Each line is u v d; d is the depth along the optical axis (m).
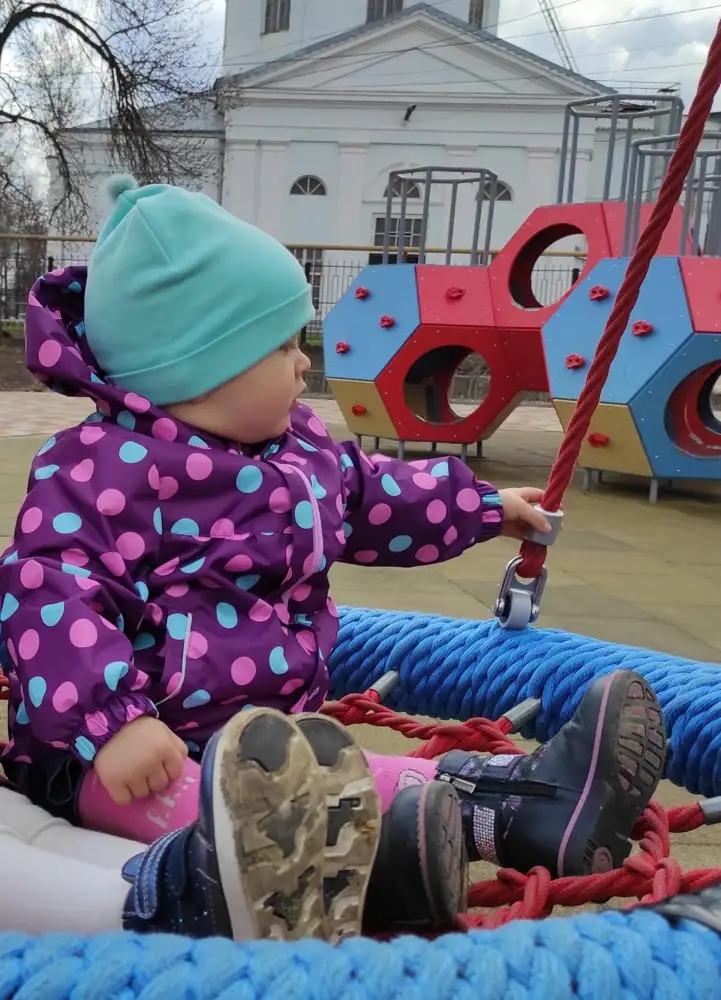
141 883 0.77
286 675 1.08
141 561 1.05
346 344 5.85
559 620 2.66
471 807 1.03
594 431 4.79
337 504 1.24
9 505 3.80
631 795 1.00
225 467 1.11
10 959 0.60
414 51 21.12
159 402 1.14
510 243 5.40
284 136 21.53
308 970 0.59
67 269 1.20
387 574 3.13
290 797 0.70
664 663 1.49
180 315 1.12
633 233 4.74
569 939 0.64
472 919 0.86
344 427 7.59
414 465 1.43
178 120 15.95
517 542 3.79
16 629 0.95
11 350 12.44
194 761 1.02
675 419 4.71
